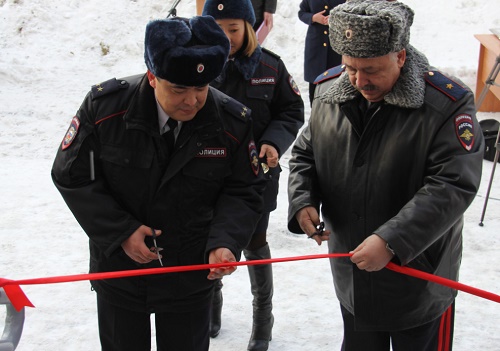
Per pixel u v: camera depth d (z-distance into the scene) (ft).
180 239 8.28
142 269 7.98
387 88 7.70
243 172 8.41
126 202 8.16
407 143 7.80
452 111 7.68
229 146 8.23
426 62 8.11
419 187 7.93
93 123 7.95
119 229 7.91
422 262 8.17
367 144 8.09
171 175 7.95
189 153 7.95
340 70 8.86
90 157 7.99
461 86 7.88
